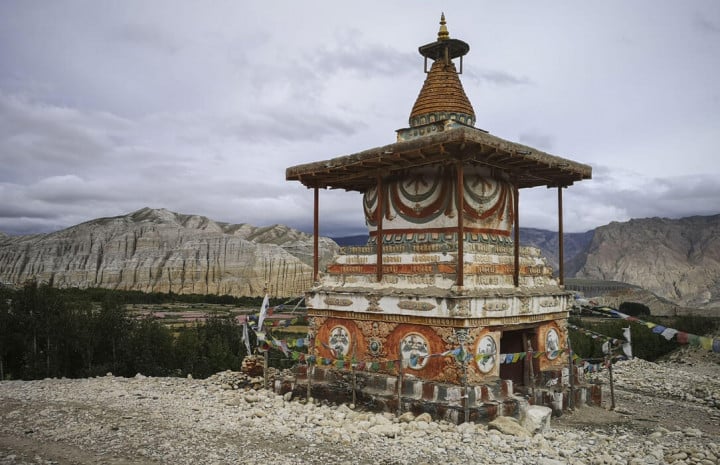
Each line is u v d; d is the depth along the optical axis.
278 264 182.75
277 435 19.09
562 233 27.75
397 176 25.83
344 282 26.06
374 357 24.16
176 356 52.34
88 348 48.75
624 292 152.50
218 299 145.50
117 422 20.88
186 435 19.16
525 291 24.27
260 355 31.20
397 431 19.05
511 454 17.17
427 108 26.86
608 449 18.45
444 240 24.08
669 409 27.58
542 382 25.08
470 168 24.62
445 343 21.95
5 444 18.53
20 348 48.50
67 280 179.62
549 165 24.00
